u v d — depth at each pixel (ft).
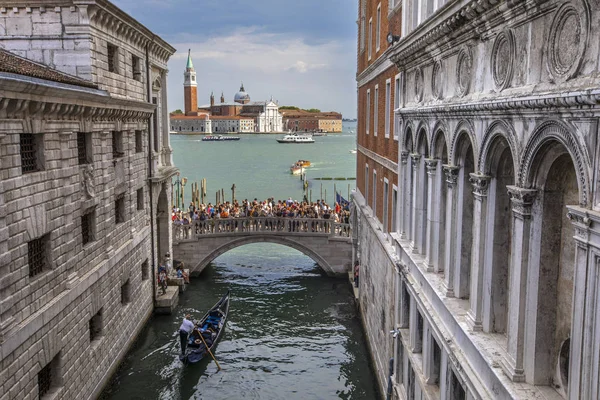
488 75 30.40
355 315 96.17
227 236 115.65
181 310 96.94
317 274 120.88
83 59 65.10
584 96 19.24
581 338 20.92
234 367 76.02
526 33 25.59
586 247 20.42
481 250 31.89
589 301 20.20
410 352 47.75
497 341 30.45
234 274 120.47
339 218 130.82
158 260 105.70
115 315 71.77
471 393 30.30
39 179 50.06
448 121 37.73
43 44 65.05
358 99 104.78
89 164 62.95
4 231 43.98
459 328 33.63
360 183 100.37
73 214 58.03
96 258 65.57
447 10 33.63
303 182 289.12
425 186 47.44
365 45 93.40
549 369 25.84
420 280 45.09
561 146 23.24
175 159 447.42
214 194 250.98
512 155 27.40
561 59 22.36
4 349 43.24
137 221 84.43
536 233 25.48
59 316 53.67
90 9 64.18
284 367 76.18
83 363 60.08
